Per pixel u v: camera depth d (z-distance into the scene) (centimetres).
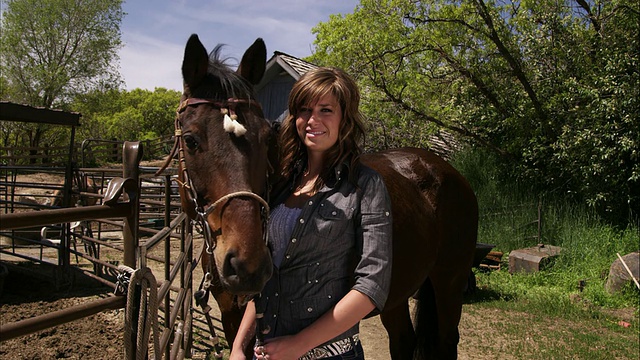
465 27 1054
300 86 157
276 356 141
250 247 145
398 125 1150
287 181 169
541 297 661
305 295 149
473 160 1134
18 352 389
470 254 336
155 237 236
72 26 2552
